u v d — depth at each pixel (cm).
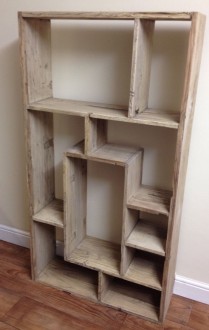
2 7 174
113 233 195
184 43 147
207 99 149
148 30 138
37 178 178
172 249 156
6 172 212
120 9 153
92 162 184
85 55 167
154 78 157
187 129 139
